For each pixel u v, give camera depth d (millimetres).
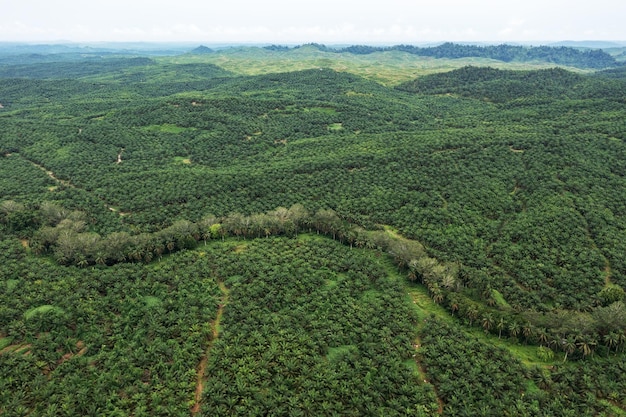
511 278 120312
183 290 111750
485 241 137375
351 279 120125
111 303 105688
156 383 81000
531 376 84438
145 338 93875
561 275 117750
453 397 78062
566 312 100812
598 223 137250
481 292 112875
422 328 101000
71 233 134125
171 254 134000
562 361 91062
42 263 123625
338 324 98750
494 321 99750
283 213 152625
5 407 73312
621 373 83125
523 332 96438
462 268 122812
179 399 77250
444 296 112750
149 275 118562
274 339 93188
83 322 97688
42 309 102875
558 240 132000
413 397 78250
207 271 121625
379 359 87812
